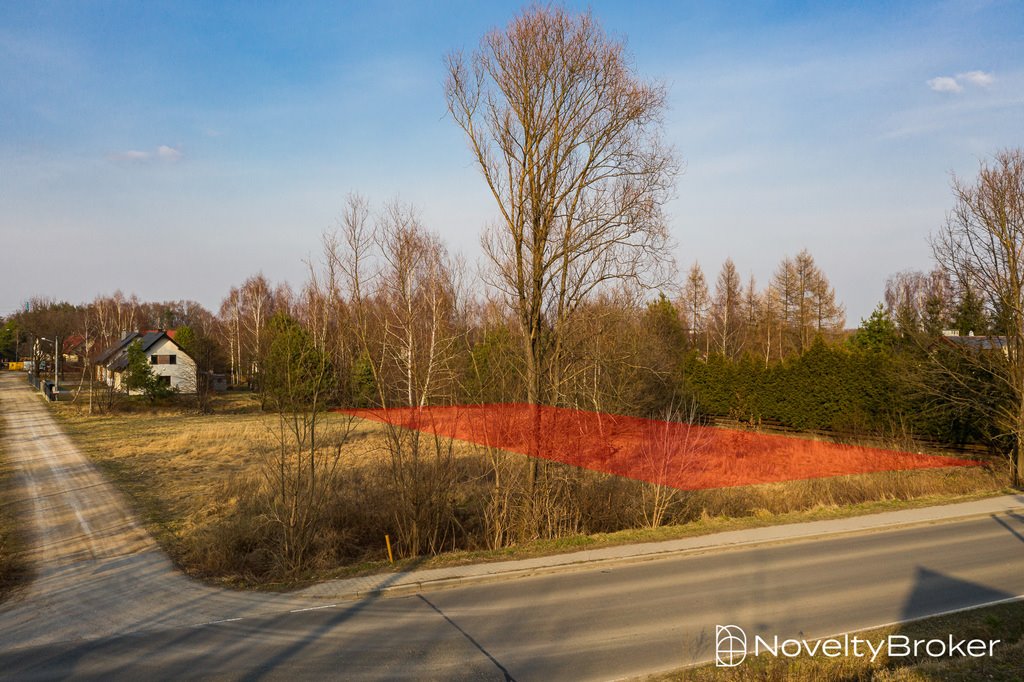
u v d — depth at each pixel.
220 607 10.78
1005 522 16.94
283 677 8.12
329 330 15.77
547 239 16.83
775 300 64.19
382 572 12.52
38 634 9.68
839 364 35.25
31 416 47.28
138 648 9.10
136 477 24.00
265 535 14.23
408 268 15.52
